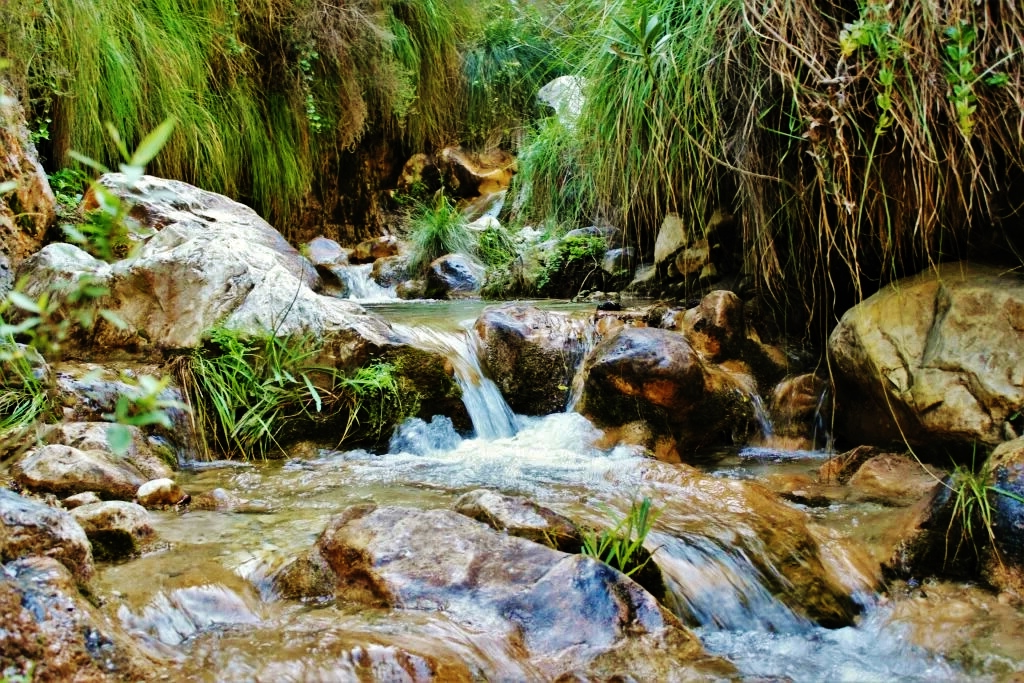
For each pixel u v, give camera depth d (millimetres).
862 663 2178
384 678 1731
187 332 3916
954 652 2197
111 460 3031
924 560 2615
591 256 6547
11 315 3912
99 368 3703
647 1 4078
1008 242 3617
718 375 4191
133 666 1666
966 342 3363
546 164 7203
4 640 1558
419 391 4078
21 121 4660
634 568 2336
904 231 3723
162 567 2211
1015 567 2463
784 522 2832
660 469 3328
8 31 4930
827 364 4121
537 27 9352
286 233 8250
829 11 3504
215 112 7184
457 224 7922
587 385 4203
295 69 8031
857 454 3562
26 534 1803
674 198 4672
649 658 2006
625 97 4246
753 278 4734
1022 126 3256
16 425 3170
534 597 2109
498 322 4645
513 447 3984
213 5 7055
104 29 5805
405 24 9336
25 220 4477
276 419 3826
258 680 1679
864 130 3473
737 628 2367
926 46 3215
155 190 5348
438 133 9938
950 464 3381
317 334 3992
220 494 2920
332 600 2160
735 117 3980
